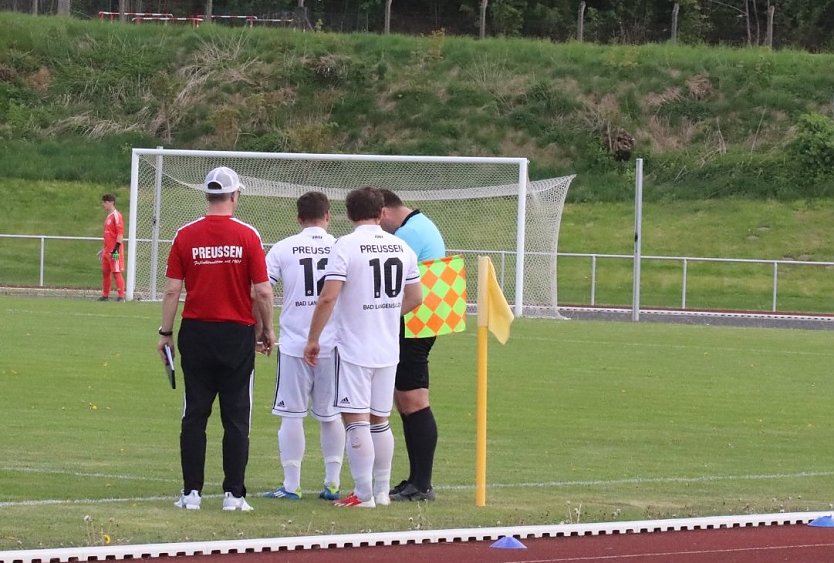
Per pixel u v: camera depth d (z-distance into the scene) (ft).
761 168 505.66
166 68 564.30
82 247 431.84
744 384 201.36
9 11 615.16
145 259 363.56
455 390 184.34
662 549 89.81
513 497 109.50
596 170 518.78
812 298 418.10
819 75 569.64
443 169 474.49
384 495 106.93
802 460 134.41
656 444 143.33
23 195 471.62
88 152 509.76
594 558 86.69
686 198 492.54
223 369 99.66
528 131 538.47
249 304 100.12
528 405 172.14
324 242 110.22
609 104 552.82
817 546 91.61
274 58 570.05
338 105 549.54
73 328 253.65
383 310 103.35
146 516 96.12
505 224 393.91
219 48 574.56
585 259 442.09
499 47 586.04
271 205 406.82
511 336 270.46
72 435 138.10
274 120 539.29
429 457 108.68
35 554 81.61
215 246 98.48
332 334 107.45
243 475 101.24
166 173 403.34
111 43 573.33
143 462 123.13
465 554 87.20
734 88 561.43
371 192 103.96
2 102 530.68
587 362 225.35
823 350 260.83
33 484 109.29
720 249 451.94
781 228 464.65
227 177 99.35
